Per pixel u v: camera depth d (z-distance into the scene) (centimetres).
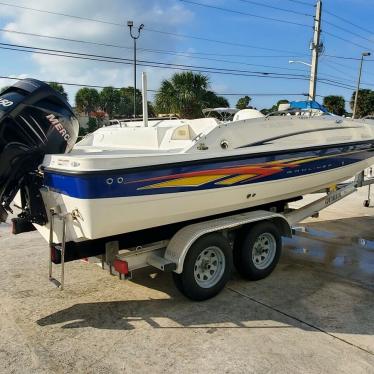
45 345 365
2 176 398
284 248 658
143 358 344
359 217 875
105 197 369
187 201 432
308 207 632
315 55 2309
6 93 416
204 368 329
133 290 489
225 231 482
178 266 430
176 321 411
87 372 324
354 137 641
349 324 402
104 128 685
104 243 431
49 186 400
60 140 423
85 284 506
